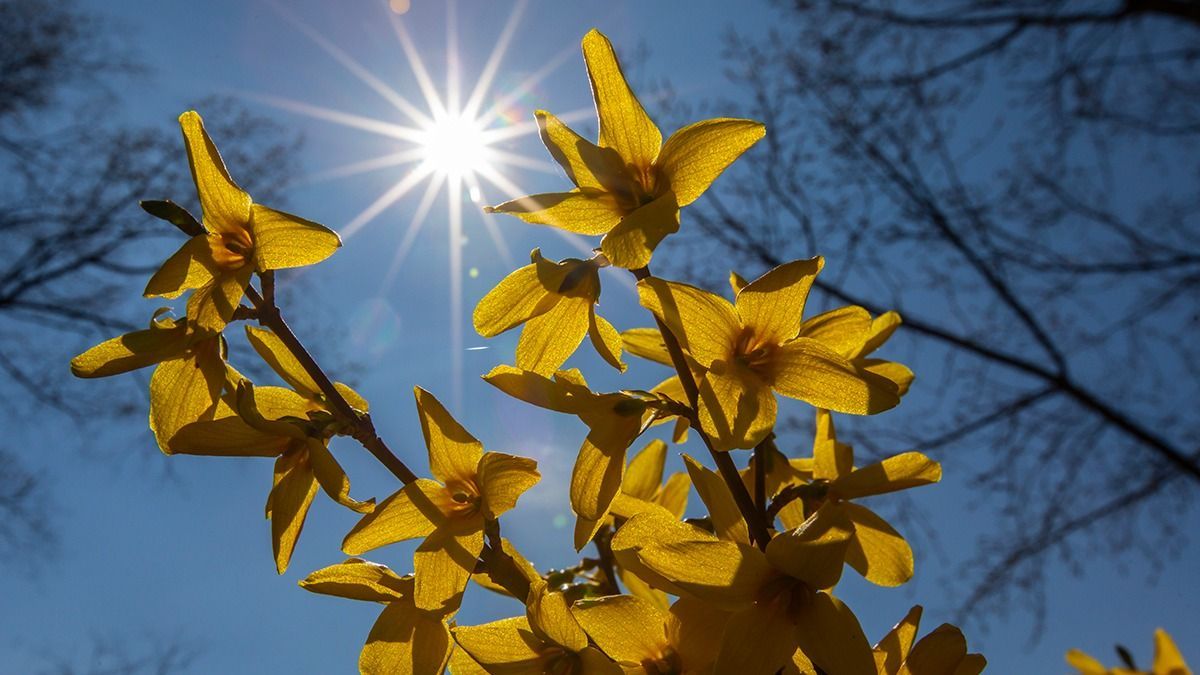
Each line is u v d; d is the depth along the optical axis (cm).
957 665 13
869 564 17
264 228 15
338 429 15
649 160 16
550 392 14
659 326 15
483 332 15
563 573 17
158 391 15
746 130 15
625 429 14
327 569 15
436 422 15
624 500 15
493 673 14
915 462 16
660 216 14
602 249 14
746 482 17
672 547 13
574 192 15
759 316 15
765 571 13
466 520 14
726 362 15
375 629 15
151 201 15
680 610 13
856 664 13
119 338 15
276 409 16
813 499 16
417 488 14
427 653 15
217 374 15
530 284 15
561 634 14
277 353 16
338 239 15
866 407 14
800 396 15
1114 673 19
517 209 15
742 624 13
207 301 15
